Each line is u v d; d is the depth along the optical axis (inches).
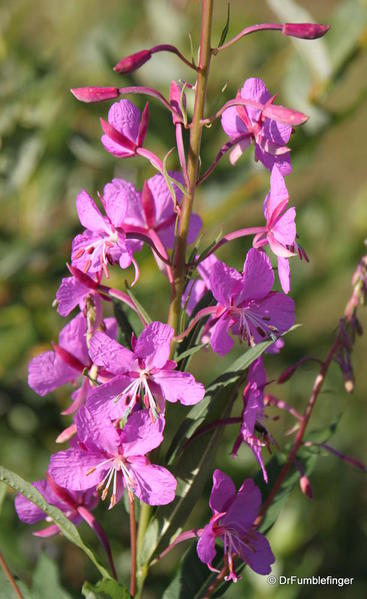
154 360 14.5
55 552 25.7
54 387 15.9
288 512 24.9
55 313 27.1
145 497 14.7
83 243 15.2
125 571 25.2
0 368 26.6
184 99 15.0
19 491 15.0
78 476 14.8
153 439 14.6
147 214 15.7
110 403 14.6
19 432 27.0
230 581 16.3
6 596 16.5
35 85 25.9
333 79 23.9
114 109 15.5
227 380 14.9
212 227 26.5
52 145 26.0
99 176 27.3
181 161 15.0
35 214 27.1
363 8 23.3
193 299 16.3
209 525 14.8
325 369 16.1
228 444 26.7
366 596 27.2
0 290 26.0
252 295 15.0
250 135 15.6
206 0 14.6
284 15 23.8
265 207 15.3
